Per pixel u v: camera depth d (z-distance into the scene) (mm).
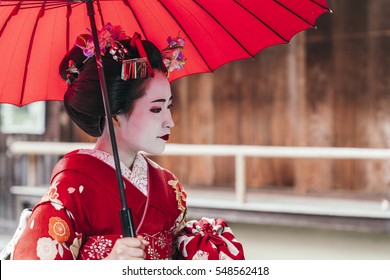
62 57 2627
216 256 2566
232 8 2570
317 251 9328
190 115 12227
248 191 11586
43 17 2477
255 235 10289
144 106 2373
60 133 12477
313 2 2469
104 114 2377
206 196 10984
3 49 2467
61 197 2287
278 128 11453
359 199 10297
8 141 12727
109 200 2348
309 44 11141
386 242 9492
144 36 2641
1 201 12562
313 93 11141
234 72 11812
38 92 2658
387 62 10578
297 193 11219
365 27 10711
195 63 2752
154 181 2525
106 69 2334
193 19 2619
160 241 2490
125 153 2469
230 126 11875
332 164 11094
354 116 10844
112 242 2328
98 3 2551
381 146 10648
